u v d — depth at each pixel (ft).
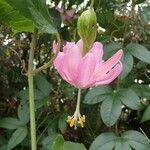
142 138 1.74
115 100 1.76
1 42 2.33
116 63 1.07
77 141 2.30
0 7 0.99
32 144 1.08
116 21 2.23
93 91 1.80
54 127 2.06
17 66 2.42
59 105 2.15
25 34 2.43
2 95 2.44
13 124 1.97
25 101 2.01
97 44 1.09
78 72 1.04
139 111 2.32
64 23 2.36
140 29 2.18
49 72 2.41
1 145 2.09
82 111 2.17
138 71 2.24
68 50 1.04
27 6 0.95
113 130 2.13
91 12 1.04
